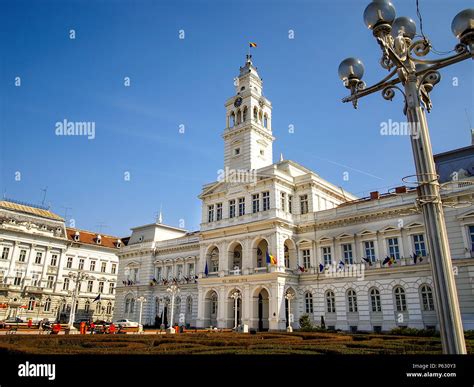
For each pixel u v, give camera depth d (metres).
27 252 83.94
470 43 10.62
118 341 26.61
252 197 57.19
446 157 42.91
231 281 54.75
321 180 58.06
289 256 54.88
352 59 13.02
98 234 101.62
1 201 85.69
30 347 20.28
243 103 68.12
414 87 11.02
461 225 40.41
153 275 74.56
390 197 47.59
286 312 50.38
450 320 9.12
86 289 93.50
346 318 47.25
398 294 44.03
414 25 11.91
